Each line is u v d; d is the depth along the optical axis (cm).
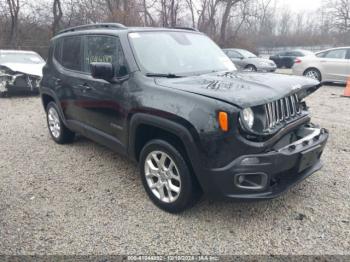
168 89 315
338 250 281
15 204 361
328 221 320
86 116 441
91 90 413
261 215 332
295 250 282
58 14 2317
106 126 402
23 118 762
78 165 466
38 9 2280
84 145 549
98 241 296
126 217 333
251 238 298
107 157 493
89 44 434
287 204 351
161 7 2566
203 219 326
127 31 388
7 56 1077
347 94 1020
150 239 298
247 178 291
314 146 318
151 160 347
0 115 798
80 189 394
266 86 315
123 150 379
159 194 344
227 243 292
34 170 452
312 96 1032
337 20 4128
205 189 297
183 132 293
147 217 332
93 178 423
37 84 1016
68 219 331
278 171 290
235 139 274
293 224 317
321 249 282
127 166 458
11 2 2144
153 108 317
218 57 438
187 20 2894
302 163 308
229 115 271
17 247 289
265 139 286
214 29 3062
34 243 294
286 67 2294
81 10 2283
